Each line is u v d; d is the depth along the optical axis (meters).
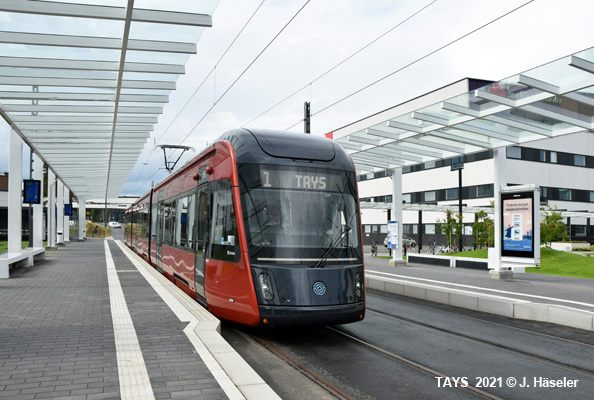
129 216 31.84
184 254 10.73
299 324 6.74
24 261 17.72
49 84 11.64
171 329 6.68
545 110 12.85
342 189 7.78
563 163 48.34
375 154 20.17
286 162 7.61
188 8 8.46
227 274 7.41
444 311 10.38
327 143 8.26
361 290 7.29
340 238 7.42
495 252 16.69
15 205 16.36
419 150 19.08
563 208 47.94
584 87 10.80
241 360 5.20
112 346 5.75
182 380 4.50
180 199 11.79
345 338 7.61
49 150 21.11
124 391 4.19
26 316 7.75
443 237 47.78
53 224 29.94
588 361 6.37
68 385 4.33
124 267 17.59
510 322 9.10
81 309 8.41
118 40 9.48
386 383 5.38
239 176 7.46
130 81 12.06
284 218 7.26
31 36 9.15
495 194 16.94
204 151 9.48
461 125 15.09
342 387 5.23
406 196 53.38
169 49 9.82
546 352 6.82
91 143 19.16
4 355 5.34
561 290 12.77
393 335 7.86
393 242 22.23
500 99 12.37
